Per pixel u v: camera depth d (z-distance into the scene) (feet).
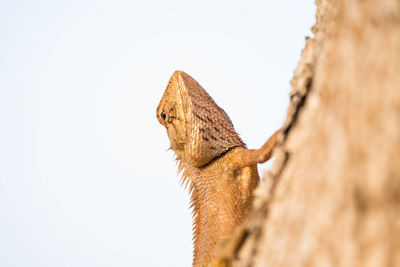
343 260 1.24
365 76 1.27
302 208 1.51
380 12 1.23
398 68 1.17
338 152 1.35
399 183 1.11
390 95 1.17
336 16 1.62
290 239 1.53
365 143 1.23
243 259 1.77
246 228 1.87
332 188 1.34
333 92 1.45
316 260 1.35
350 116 1.31
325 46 1.72
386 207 1.13
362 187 1.21
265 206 1.84
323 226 1.35
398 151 1.12
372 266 1.15
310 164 1.53
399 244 1.09
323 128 1.48
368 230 1.17
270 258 1.63
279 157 1.87
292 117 1.93
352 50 1.35
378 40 1.24
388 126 1.16
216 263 1.96
